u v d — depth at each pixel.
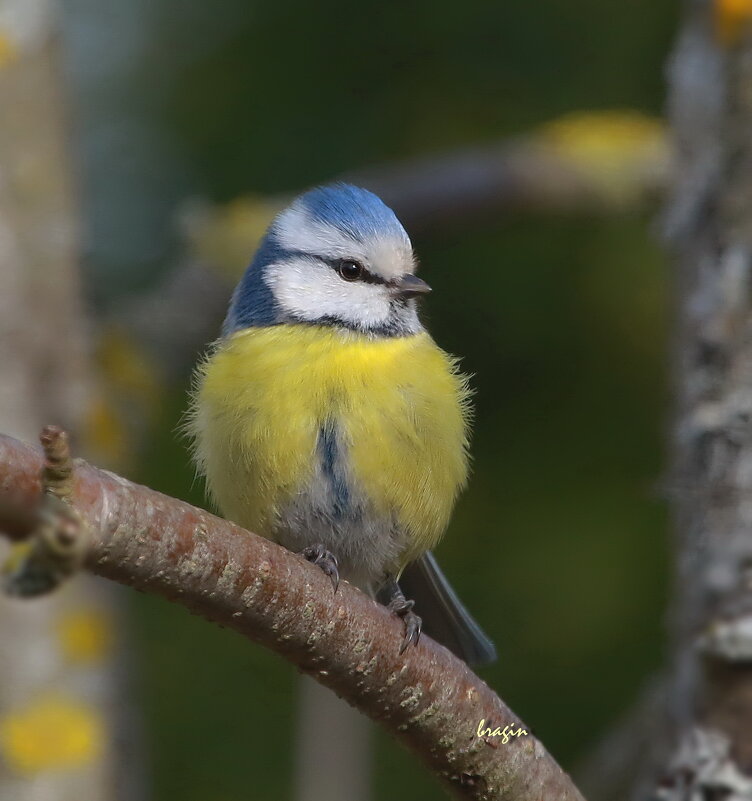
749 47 7.71
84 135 11.73
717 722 6.80
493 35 10.48
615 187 10.98
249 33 10.55
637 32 10.36
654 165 11.01
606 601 9.65
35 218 9.49
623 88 10.93
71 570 4.40
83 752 8.66
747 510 7.09
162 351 10.94
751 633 6.75
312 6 10.39
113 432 9.82
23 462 4.73
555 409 10.16
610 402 10.12
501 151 10.98
